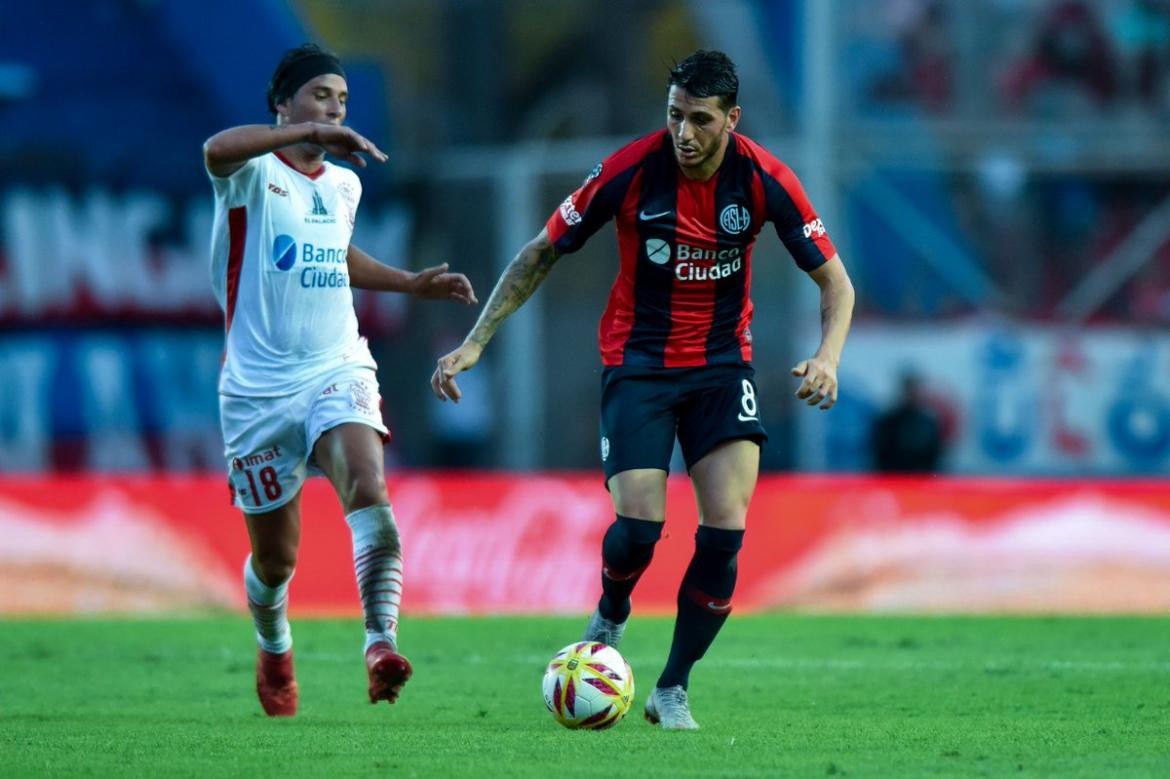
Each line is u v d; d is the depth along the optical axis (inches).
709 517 776.3
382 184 2561.5
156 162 2466.8
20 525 1593.3
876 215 2418.8
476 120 2637.8
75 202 2429.9
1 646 1267.2
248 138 755.4
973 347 2402.8
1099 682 1027.9
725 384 786.8
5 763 684.7
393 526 783.1
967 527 1612.9
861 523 1614.2
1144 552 1611.7
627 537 773.9
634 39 2588.6
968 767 669.9
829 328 784.3
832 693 975.0
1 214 2402.8
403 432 2507.4
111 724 831.7
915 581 1606.8
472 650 1245.7
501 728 807.1
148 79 2470.5
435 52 2652.6
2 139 2426.2
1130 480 2410.2
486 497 1624.0
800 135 2413.9
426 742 747.4
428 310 2524.6
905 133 2427.4
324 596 1598.2
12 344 2404.0
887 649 1242.6
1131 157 2448.3
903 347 2395.4
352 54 2625.5
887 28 2425.0
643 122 2583.7
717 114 751.1
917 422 2262.6
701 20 2514.8
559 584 1612.9
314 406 805.9
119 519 1600.6
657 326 789.2
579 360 2460.6
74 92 2453.2
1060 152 2452.0
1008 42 2445.9
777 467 2369.6
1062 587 1609.3
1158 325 2444.6
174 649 1252.5
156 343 2456.9
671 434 788.6
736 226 780.6
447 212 2586.1
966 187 2433.6
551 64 2630.4
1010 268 2440.9
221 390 823.1
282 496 821.9
